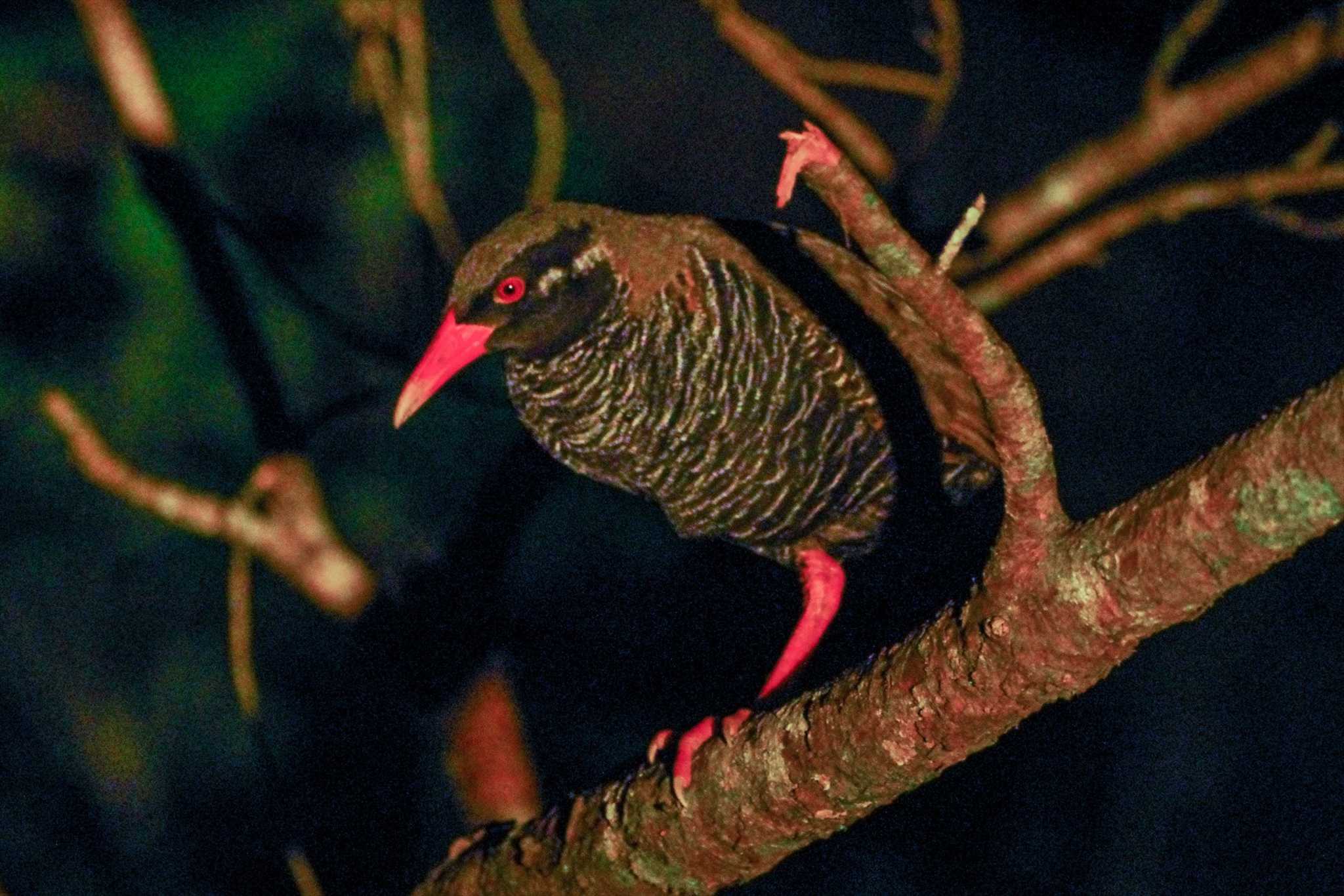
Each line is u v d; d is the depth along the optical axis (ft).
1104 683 42.60
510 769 25.03
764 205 53.26
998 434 14.67
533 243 23.59
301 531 25.63
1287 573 46.52
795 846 17.46
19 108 51.13
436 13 50.93
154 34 50.06
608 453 24.64
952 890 38.37
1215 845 43.75
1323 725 45.21
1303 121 37.60
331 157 49.60
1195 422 48.29
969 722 15.83
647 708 36.11
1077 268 48.49
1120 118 46.78
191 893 48.75
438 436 47.70
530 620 39.65
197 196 25.57
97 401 49.03
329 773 47.85
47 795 49.49
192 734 49.93
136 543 50.65
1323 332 47.83
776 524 24.80
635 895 18.37
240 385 26.37
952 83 28.09
